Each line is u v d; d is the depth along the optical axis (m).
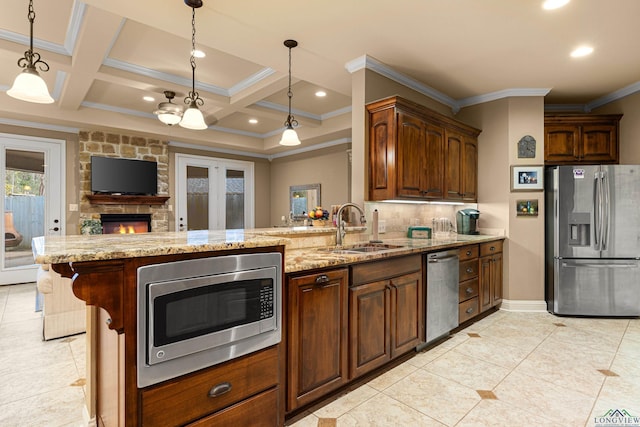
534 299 3.91
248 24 2.59
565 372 2.39
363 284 2.20
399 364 2.53
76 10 2.76
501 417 1.87
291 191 7.66
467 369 2.45
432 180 3.39
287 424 1.81
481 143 4.17
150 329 1.23
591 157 4.09
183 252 1.31
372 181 3.17
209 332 1.38
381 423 1.82
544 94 3.92
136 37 3.21
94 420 1.71
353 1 2.31
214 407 1.42
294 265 1.79
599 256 3.61
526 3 2.31
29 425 1.80
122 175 5.74
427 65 3.29
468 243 3.26
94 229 5.23
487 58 3.14
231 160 7.50
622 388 2.16
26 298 4.29
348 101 5.09
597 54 3.07
